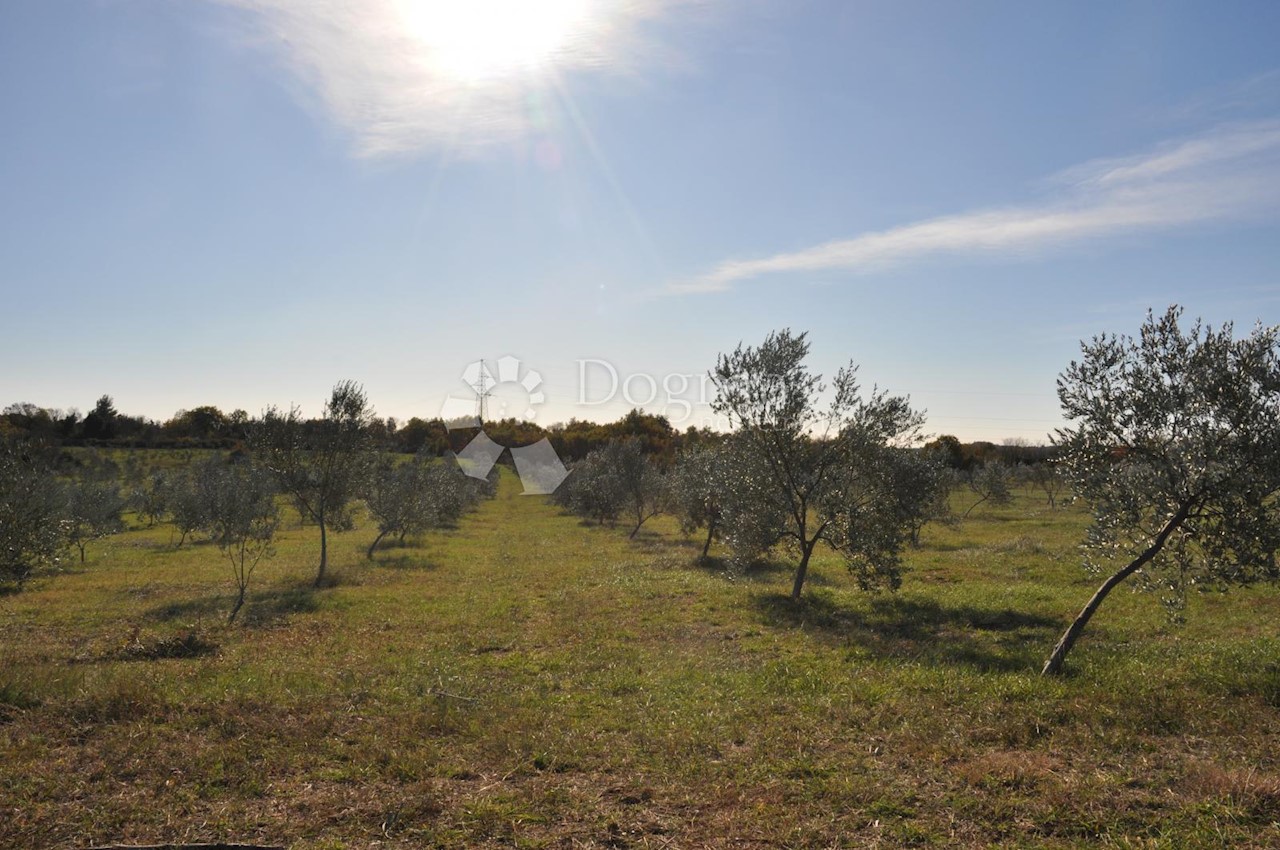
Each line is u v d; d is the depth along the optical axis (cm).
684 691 1045
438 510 4019
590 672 1177
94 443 7375
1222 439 980
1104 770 708
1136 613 1595
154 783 681
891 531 1805
